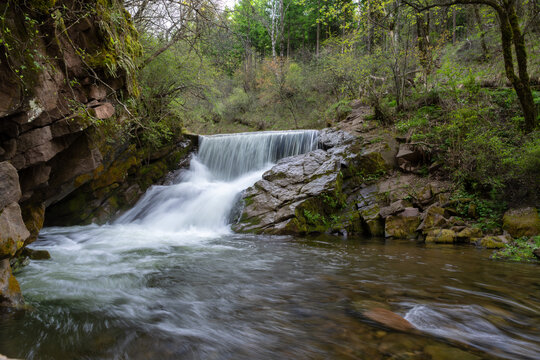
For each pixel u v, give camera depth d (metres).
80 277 4.64
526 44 10.70
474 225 7.58
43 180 4.85
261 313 3.41
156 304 3.69
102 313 3.39
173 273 5.02
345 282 4.54
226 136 15.71
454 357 2.45
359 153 10.79
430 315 3.28
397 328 2.98
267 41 35.16
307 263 5.68
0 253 2.82
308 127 23.02
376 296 3.92
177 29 9.07
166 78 10.16
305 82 24.56
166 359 2.48
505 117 9.27
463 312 3.36
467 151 8.50
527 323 3.11
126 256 6.13
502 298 3.81
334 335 2.86
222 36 9.52
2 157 3.64
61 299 3.76
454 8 13.30
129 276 4.80
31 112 3.53
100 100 4.98
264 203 9.52
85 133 5.41
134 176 11.01
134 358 2.49
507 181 7.89
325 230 8.95
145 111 9.82
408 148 10.36
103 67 4.60
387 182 9.95
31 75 3.41
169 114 12.24
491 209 7.79
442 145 9.52
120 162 9.49
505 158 7.62
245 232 8.73
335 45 16.52
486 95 9.80
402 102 12.59
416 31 15.90
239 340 2.79
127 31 5.49
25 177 4.62
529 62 10.55
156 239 7.94
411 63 12.94
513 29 7.95
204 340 2.79
